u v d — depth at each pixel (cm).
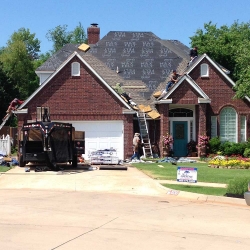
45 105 3108
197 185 1884
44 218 1228
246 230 1153
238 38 4153
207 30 4394
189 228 1156
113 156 2694
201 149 3206
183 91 3222
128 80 3734
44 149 2297
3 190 1798
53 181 1997
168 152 3200
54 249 912
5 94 5062
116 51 4069
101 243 973
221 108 3347
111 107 3120
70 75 3119
